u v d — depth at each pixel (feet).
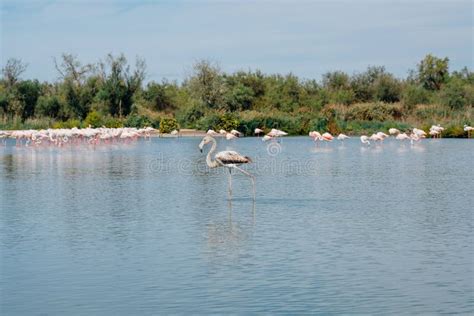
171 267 45.50
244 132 269.23
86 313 36.35
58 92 330.75
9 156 157.38
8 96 315.78
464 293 39.45
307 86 346.13
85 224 61.57
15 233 57.36
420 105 310.24
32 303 38.06
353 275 43.27
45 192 85.46
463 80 378.53
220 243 52.85
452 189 87.40
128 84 325.01
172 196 81.20
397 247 51.11
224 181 98.78
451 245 51.80
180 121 291.38
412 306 37.14
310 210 69.51
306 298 38.55
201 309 36.73
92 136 217.97
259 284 41.34
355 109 289.12
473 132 247.50
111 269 45.09
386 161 136.98
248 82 334.65
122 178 103.45
